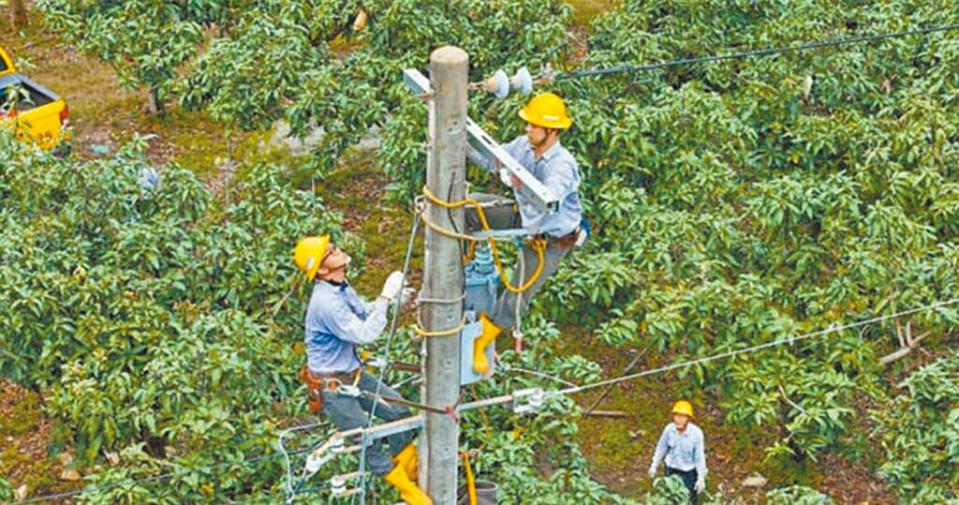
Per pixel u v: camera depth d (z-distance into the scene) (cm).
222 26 2341
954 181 1892
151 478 1363
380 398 976
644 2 2255
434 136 889
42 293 1498
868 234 1705
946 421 1469
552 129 923
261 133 2386
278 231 1666
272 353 1491
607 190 1794
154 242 1598
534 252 946
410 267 2169
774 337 1620
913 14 2209
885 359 1731
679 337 1661
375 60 2066
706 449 1827
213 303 1602
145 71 2180
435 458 967
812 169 1947
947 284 1642
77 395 1399
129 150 1734
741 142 1911
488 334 966
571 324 1988
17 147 1694
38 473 1770
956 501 1383
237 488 1373
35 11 3130
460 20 2152
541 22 2131
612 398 1909
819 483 1755
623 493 1730
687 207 1839
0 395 1930
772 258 1767
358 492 980
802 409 1565
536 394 997
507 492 1309
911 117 1917
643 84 2042
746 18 2259
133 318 1507
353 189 2405
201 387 1423
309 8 2153
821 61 2061
